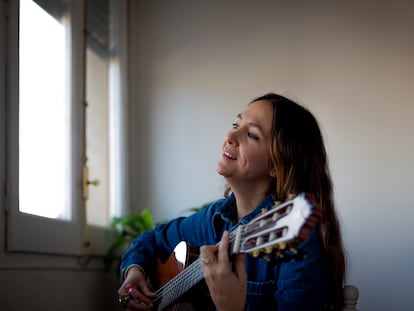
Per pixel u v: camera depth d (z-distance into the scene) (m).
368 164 2.66
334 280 1.19
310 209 0.75
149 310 1.31
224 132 2.74
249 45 2.78
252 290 1.17
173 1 2.84
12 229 1.39
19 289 1.44
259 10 2.79
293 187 1.22
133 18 2.84
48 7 1.78
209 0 2.83
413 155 2.64
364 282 2.60
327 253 1.20
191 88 2.79
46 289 1.62
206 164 2.73
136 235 2.31
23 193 1.54
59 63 1.88
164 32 2.83
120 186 2.61
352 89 2.70
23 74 1.56
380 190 2.64
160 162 2.76
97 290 2.11
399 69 2.69
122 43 2.68
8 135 1.40
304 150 1.25
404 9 2.71
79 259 1.92
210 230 1.36
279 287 1.12
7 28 1.42
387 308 2.57
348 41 2.73
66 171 1.87
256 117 1.24
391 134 2.66
